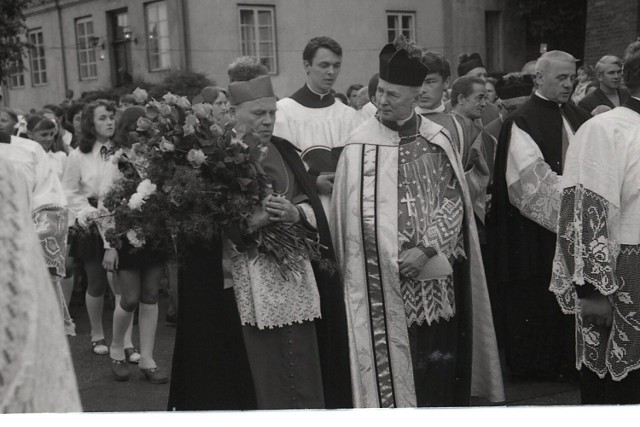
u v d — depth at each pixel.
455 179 4.00
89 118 6.10
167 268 6.99
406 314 3.91
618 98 7.32
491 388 4.39
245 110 3.63
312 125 4.94
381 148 3.95
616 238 3.40
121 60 20.47
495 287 5.61
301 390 3.59
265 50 18.38
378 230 3.87
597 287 3.38
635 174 3.38
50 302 1.20
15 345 1.14
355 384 3.84
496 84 9.91
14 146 4.17
